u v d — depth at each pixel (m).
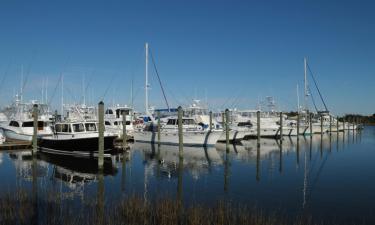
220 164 25.72
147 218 11.33
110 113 46.50
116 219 11.38
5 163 25.38
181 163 25.95
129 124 45.12
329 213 13.32
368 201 15.11
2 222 10.95
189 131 36.53
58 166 24.09
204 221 10.91
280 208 13.91
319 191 16.95
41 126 35.12
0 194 14.08
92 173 21.66
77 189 16.98
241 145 40.84
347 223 12.19
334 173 22.03
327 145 42.16
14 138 35.53
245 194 16.25
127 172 22.05
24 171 22.23
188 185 18.20
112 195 15.67
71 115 41.66
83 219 11.55
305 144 43.34
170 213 11.20
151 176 20.70
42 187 17.23
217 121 46.22
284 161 27.56
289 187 17.86
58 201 13.71
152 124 40.28
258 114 37.41
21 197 13.32
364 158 29.62
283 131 54.22
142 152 32.38
